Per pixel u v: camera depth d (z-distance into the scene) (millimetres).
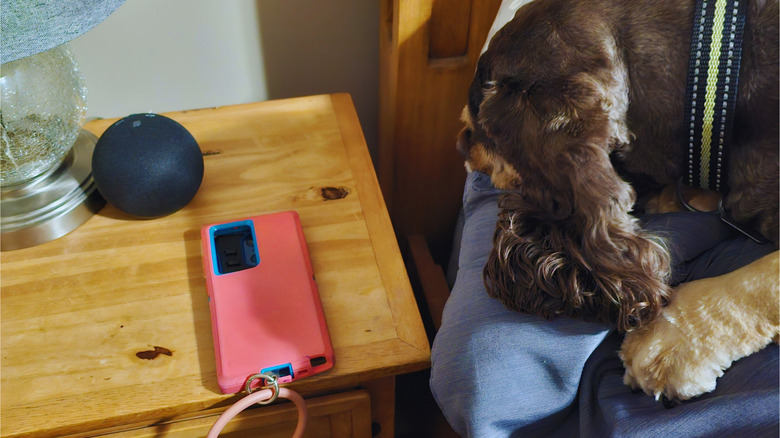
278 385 615
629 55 570
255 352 628
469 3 842
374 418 759
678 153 586
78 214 755
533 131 550
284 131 874
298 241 722
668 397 521
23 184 757
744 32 528
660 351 524
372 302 689
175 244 742
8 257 727
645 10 565
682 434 498
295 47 1050
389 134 1001
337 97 927
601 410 553
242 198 790
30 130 698
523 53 583
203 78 1060
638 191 641
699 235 582
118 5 619
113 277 710
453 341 607
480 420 580
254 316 657
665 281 541
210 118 886
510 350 575
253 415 653
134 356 646
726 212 585
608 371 579
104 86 1028
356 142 861
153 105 1078
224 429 663
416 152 997
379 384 702
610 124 532
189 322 673
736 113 543
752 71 528
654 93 569
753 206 556
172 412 622
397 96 917
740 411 481
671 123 573
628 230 523
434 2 831
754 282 503
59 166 785
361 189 803
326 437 737
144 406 611
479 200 757
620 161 611
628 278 521
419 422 1012
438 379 611
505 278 583
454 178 1043
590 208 521
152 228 757
